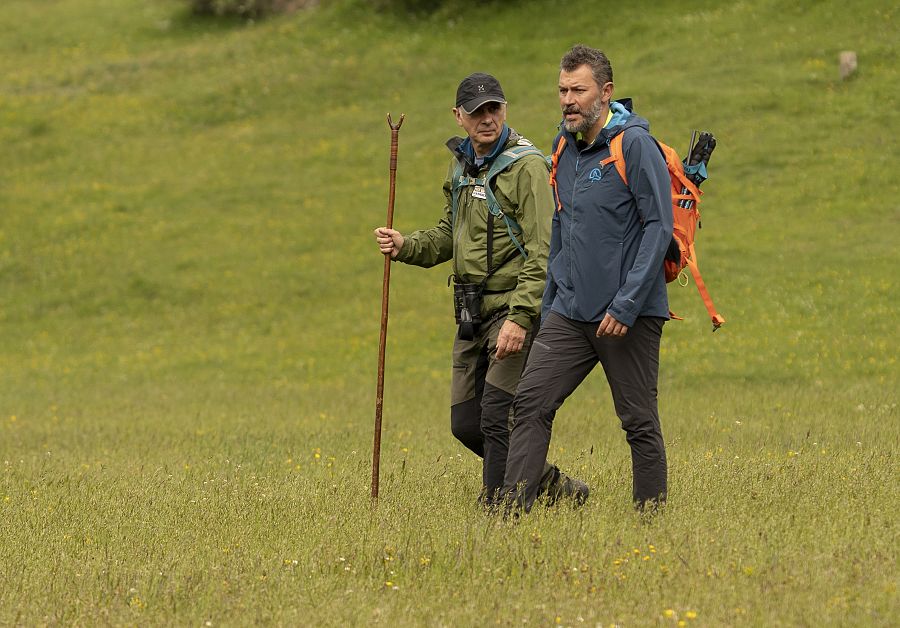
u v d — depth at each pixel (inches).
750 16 4571.9
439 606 690.8
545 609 672.4
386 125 4579.2
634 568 737.0
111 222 4045.3
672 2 4918.8
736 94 4013.3
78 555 842.8
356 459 1370.6
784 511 887.7
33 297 3614.7
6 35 6264.8
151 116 4926.2
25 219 4097.0
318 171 4286.4
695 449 1346.0
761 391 2178.9
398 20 5438.0
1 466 1432.1
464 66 4901.6
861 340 2513.5
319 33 5447.8
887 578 705.6
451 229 1037.8
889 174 3371.1
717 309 2797.7
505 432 974.4
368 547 816.3
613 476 1115.3
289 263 3646.7
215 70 5315.0
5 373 3048.7
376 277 3503.9
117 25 6210.6
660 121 3917.3
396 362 2893.7
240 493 1067.9
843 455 1206.9
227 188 4232.3
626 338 874.8
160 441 1716.3
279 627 659.4
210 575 764.0
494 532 825.5
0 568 803.4
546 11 5147.6
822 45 4207.7
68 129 4857.3
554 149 911.7
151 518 970.1
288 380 2812.5
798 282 2876.5
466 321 978.1
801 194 3368.6
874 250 2987.2
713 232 3230.8
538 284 925.8
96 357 3154.5
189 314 3420.3
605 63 874.1
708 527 834.2
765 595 679.7
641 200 856.9
